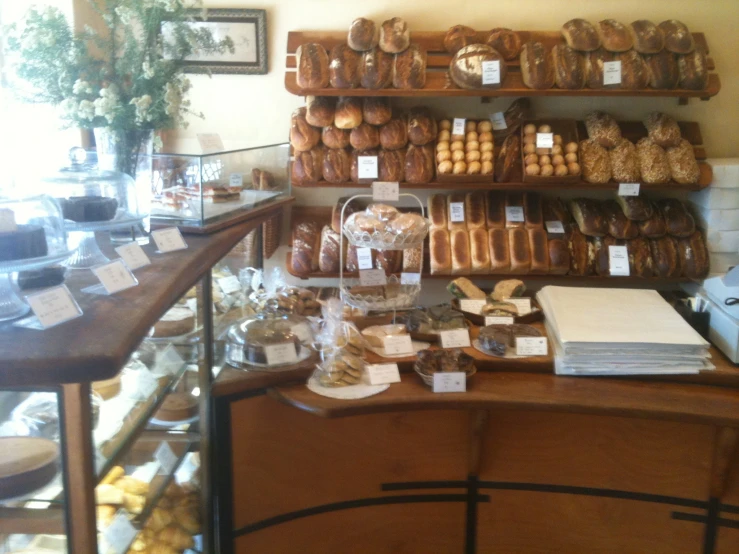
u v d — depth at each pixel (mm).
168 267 1730
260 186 2545
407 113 3488
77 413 1243
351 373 2170
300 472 2291
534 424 2293
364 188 3727
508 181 3355
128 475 1707
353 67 3252
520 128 3447
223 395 2104
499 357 2301
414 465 2348
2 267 1318
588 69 3277
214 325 2279
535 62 3236
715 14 3541
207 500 2182
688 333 2256
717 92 3350
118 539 1614
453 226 3459
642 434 2266
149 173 2162
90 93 2033
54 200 1526
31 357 1169
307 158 3361
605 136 3416
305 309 2539
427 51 3402
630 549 2377
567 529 2391
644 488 2314
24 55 2000
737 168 3340
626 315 2393
